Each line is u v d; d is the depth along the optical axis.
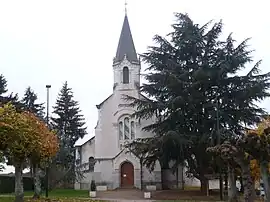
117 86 52.03
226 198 33.34
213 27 37.72
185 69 37.50
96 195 38.31
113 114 51.56
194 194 37.03
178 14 38.03
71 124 62.75
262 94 35.06
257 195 32.62
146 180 47.59
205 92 36.94
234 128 35.41
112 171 49.00
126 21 54.50
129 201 30.67
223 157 18.48
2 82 54.31
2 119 23.27
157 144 34.22
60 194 39.69
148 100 37.75
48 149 27.11
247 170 17.98
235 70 36.00
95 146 51.12
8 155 24.16
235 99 35.53
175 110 35.84
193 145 34.25
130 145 38.69
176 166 37.31
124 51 52.81
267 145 17.23
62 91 63.69
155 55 38.19
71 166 48.16
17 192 24.44
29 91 60.72
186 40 37.28
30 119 25.12
